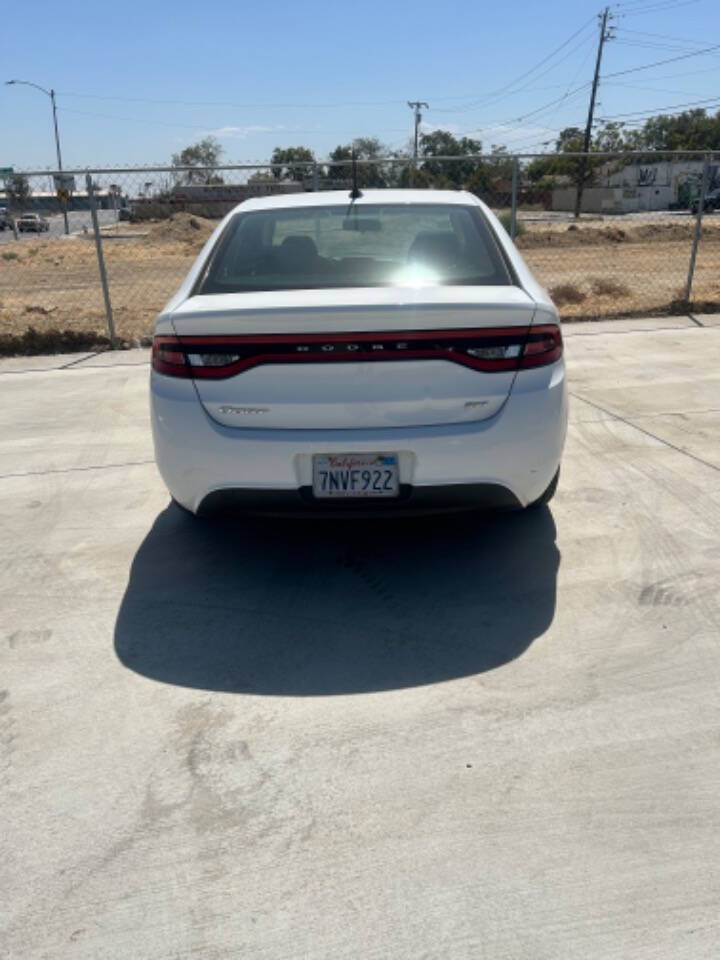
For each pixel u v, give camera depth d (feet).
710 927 6.21
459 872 6.75
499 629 10.15
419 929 6.26
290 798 7.58
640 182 120.37
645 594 10.82
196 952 6.15
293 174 33.32
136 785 7.78
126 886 6.72
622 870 6.72
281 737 8.38
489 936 6.19
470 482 9.98
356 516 10.24
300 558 12.10
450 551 12.15
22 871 6.87
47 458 16.60
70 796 7.66
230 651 9.86
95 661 9.73
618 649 9.68
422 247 11.62
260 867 6.85
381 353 9.48
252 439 9.80
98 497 14.51
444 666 9.46
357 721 8.59
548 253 79.87
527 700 8.84
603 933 6.18
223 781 7.80
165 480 10.57
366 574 11.59
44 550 12.54
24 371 24.76
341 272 11.16
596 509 13.34
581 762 7.92
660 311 30.89
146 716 8.75
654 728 8.36
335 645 9.93
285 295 10.16
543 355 10.03
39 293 52.54
